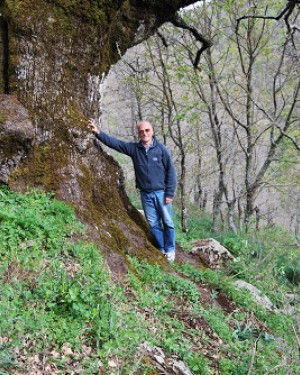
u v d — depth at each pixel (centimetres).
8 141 499
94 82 585
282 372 459
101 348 367
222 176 1312
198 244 839
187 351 419
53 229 469
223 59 1366
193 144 1340
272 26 1252
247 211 1251
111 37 633
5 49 550
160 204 615
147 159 598
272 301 710
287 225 2033
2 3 533
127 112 1806
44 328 355
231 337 495
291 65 1258
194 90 1212
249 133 1265
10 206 477
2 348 322
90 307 391
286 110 1418
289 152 1390
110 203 597
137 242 589
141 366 367
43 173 527
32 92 532
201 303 549
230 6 1099
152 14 642
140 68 1291
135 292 473
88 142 566
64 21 538
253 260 901
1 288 374
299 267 892
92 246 476
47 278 407
